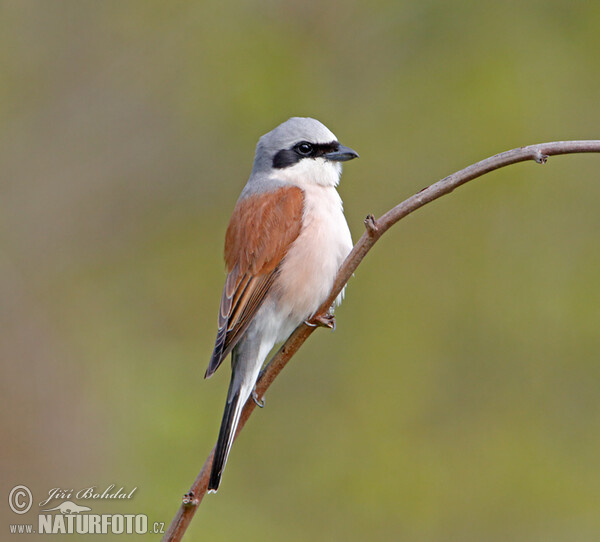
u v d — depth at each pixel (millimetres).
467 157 13273
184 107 13547
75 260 13430
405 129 13469
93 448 11594
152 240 13516
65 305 13055
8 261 13195
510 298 12812
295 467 11516
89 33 13828
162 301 13164
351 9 13820
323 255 7289
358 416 12078
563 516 11133
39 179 13539
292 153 7770
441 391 12289
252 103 13164
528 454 11648
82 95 13734
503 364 12516
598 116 13258
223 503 10930
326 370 12438
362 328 12734
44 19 13781
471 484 11422
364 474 11430
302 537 10836
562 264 12906
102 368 12406
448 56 13766
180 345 12820
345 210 13328
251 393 6719
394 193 13305
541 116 13211
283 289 7219
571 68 13492
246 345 7156
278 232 7289
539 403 12188
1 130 13516
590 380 12250
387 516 11148
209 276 13234
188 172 13539
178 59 13672
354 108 13523
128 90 13742
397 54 13766
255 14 13648
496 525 11148
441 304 12898
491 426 12031
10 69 13633
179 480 10820
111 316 13031
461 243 13141
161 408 11516
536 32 13695
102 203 13570
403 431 11914
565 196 13086
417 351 12516
